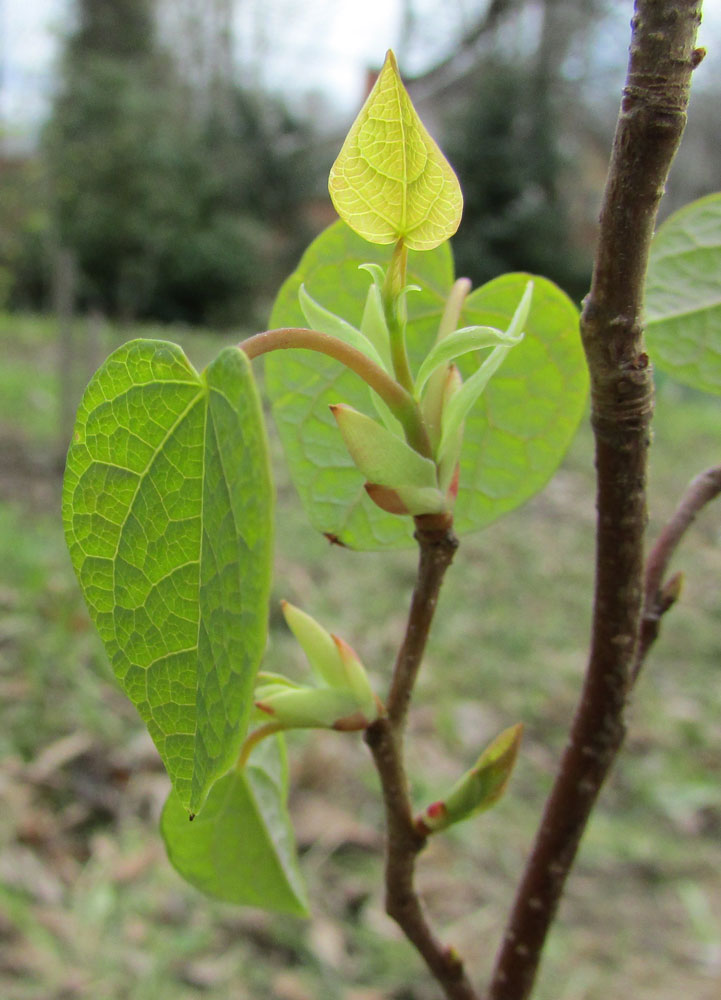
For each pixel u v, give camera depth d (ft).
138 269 10.77
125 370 0.44
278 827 0.68
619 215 0.46
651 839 2.62
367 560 3.99
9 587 3.08
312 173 13.44
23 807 2.16
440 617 3.57
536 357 0.69
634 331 0.48
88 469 0.45
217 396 0.41
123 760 2.41
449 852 2.42
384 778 0.57
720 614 4.00
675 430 7.11
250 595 0.37
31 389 5.82
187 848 0.68
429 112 13.08
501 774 0.56
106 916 1.94
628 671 0.56
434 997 1.94
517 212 11.73
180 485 0.43
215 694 0.40
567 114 13.76
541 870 0.60
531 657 3.41
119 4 12.41
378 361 0.52
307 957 1.96
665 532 0.64
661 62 0.44
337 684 0.56
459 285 0.62
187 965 1.88
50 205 10.54
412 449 0.51
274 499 0.36
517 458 0.71
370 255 0.67
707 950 2.21
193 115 15.31
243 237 11.48
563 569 4.26
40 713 2.51
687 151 15.01
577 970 2.13
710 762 2.97
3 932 1.83
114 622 0.45
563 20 10.98
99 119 10.69
